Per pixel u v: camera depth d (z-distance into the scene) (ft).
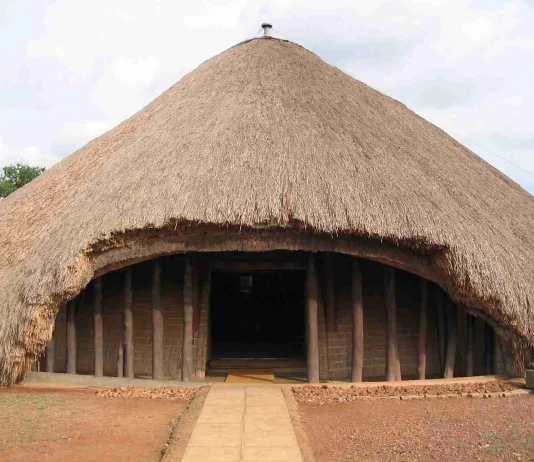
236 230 35.58
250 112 43.42
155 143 42.19
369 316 42.50
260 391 33.78
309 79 49.93
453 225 36.01
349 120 44.32
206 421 26.96
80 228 35.65
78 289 35.09
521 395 33.63
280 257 43.88
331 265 42.47
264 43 57.21
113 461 22.40
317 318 41.27
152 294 39.37
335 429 26.78
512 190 49.32
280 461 21.49
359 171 37.83
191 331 39.06
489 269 35.01
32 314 33.99
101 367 39.42
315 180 36.45
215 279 63.10
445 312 41.88
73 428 27.02
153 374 38.91
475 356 41.09
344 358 41.83
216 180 36.24
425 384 36.17
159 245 36.19
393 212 35.42
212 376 41.52
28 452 23.36
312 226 34.42
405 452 22.81
